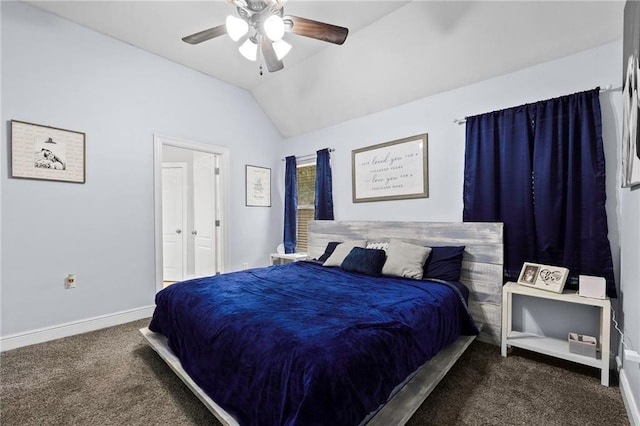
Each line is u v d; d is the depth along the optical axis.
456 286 2.29
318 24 1.92
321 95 3.66
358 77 3.21
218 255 4.01
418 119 3.08
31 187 2.42
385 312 1.61
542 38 2.21
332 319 1.47
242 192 4.14
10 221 2.33
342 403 1.07
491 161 2.52
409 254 2.60
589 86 2.12
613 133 2.03
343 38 2.05
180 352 1.80
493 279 2.43
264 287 2.14
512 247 2.41
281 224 4.68
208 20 2.64
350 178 3.73
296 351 1.17
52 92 2.53
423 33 2.54
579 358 1.88
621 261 1.94
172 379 1.86
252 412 1.21
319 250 3.87
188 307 1.85
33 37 2.44
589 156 2.07
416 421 1.46
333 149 3.92
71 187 2.63
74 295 2.64
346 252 3.04
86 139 2.72
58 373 1.94
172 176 4.91
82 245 2.69
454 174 2.83
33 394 1.70
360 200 3.59
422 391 1.51
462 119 2.75
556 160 2.21
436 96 2.94
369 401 1.18
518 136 2.39
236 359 1.35
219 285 2.18
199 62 3.39
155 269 3.20
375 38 2.76
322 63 3.26
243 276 2.51
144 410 1.56
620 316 1.93
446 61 2.65
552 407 1.58
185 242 4.87
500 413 1.53
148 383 1.81
